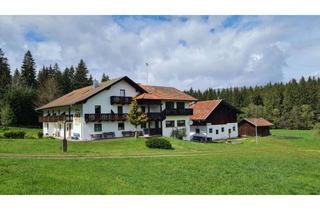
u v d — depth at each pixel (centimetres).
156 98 4778
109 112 4544
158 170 1744
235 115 6412
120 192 1222
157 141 3191
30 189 1187
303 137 6481
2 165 1664
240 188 1425
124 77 4684
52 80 8362
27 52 9762
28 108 7219
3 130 5638
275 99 11338
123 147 3183
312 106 10781
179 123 5294
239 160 2364
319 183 1666
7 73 9338
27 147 2722
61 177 1409
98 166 1789
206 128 5747
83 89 5559
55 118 5056
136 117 4156
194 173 1705
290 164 2320
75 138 4388
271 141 5312
